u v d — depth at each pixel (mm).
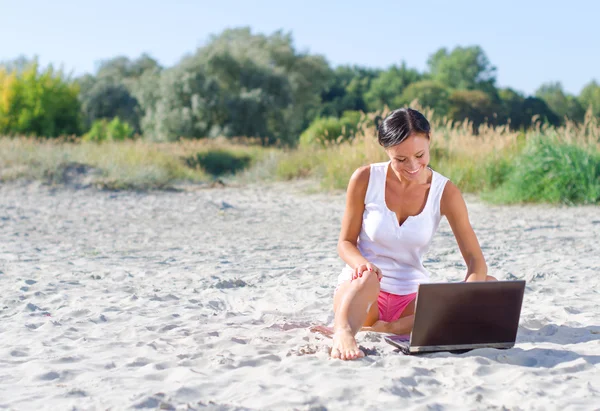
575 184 11312
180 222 10031
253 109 43094
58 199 13094
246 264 6164
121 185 14891
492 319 3139
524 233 8203
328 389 2531
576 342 3344
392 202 3330
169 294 4656
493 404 2414
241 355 3111
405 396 2500
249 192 15461
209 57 45438
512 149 13789
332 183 14969
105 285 5105
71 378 2791
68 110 33500
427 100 68250
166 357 3092
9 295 4684
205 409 2314
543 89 92000
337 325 3125
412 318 3348
